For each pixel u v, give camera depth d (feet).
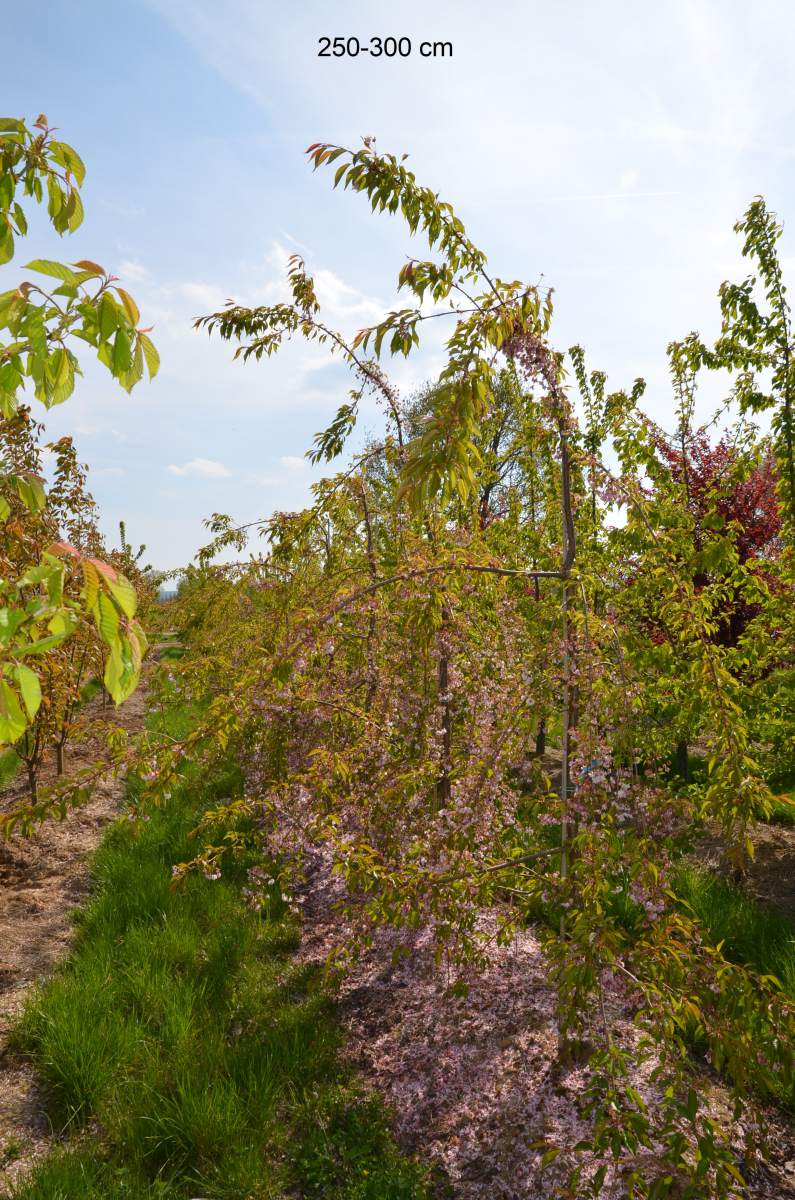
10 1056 11.40
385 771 12.85
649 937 8.82
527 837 13.99
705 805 8.71
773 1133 9.57
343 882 14.35
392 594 13.00
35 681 4.75
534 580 19.65
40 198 6.23
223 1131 9.53
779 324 16.89
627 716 8.96
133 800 23.77
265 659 9.97
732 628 20.21
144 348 5.55
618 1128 7.11
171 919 15.17
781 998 7.61
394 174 8.18
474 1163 9.14
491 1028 11.32
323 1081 10.81
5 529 16.40
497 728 10.88
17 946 15.05
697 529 18.35
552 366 9.77
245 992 12.86
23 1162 9.29
